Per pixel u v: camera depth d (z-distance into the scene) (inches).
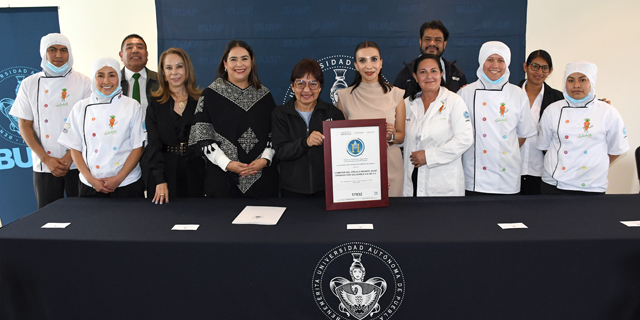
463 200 65.4
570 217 55.4
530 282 48.3
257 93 78.6
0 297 50.9
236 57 74.6
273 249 48.5
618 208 59.2
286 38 119.1
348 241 48.3
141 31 119.8
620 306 48.5
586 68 73.6
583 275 47.9
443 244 47.7
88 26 118.6
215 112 74.5
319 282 49.0
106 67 74.4
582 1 113.7
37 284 51.1
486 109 78.6
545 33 116.7
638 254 47.3
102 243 49.5
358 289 48.9
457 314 49.3
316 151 72.3
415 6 117.5
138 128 76.9
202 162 84.7
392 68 120.1
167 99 81.5
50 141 92.3
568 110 76.7
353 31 118.7
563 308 48.7
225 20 118.3
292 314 50.0
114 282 50.4
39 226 54.6
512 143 78.8
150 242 49.2
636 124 116.1
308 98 71.2
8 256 50.5
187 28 118.7
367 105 79.7
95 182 72.8
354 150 60.3
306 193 72.5
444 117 78.0
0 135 118.2
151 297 50.6
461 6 117.3
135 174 79.8
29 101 91.7
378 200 61.4
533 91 97.1
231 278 49.5
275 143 71.7
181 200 68.8
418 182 80.7
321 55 119.6
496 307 49.0
